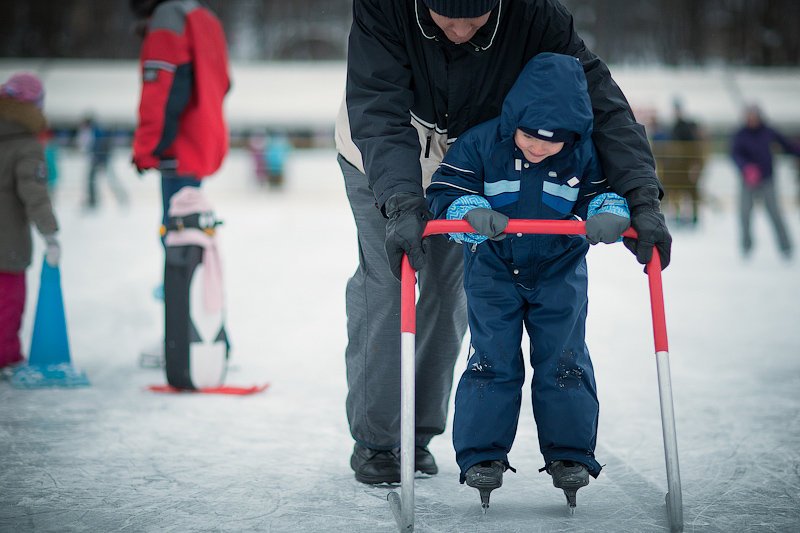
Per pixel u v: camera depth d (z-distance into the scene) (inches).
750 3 2701.8
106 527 153.5
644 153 153.5
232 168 1333.7
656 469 187.9
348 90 159.9
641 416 232.2
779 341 337.4
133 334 342.3
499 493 173.3
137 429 218.2
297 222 858.8
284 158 1312.7
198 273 252.4
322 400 248.8
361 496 171.2
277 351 316.5
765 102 1576.0
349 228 800.9
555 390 157.0
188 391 256.2
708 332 356.5
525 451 201.9
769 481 179.5
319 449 203.6
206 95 276.4
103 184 1243.8
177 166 274.2
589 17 2815.0
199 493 172.2
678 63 2765.7
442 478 182.9
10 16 2748.5
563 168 152.5
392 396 174.2
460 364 292.7
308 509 163.6
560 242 157.0
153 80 268.4
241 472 186.1
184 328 251.6
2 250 268.1
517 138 149.3
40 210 262.8
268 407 240.7
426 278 173.9
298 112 1579.7
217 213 957.8
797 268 568.1
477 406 157.0
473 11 141.0
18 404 240.4
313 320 378.6
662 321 147.5
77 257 587.5
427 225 146.1
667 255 149.0
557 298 157.6
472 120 161.6
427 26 149.6
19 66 1665.8
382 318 172.1
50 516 158.7
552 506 165.0
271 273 522.3
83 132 1019.9
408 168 151.3
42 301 266.4
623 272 545.0
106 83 1628.9
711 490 173.9
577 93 145.7
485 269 159.2
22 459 193.6
